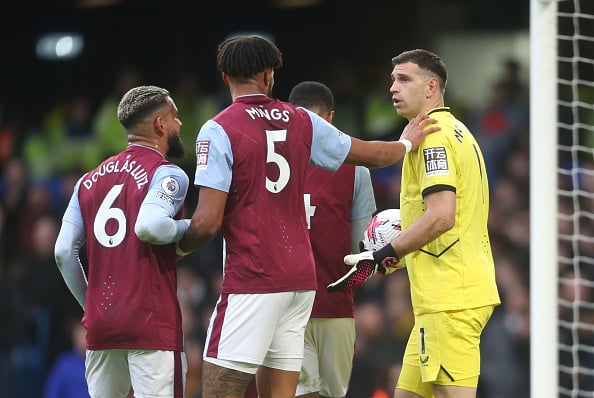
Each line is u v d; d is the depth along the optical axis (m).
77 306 42.78
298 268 17.55
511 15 54.94
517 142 46.75
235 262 17.47
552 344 18.41
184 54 58.19
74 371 36.81
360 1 56.53
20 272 43.72
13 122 56.59
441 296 18.02
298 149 17.72
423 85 18.73
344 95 51.41
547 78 18.73
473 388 18.17
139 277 17.97
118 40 58.91
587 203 42.00
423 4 55.81
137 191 18.11
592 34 45.03
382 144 18.11
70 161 51.50
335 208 20.89
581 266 39.19
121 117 18.72
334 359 21.25
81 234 18.84
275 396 18.00
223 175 17.22
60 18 59.44
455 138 18.22
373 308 37.72
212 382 17.55
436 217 17.55
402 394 19.56
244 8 58.03
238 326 17.36
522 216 43.88
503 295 40.53
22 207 48.94
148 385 17.97
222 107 50.53
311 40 56.88
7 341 40.47
